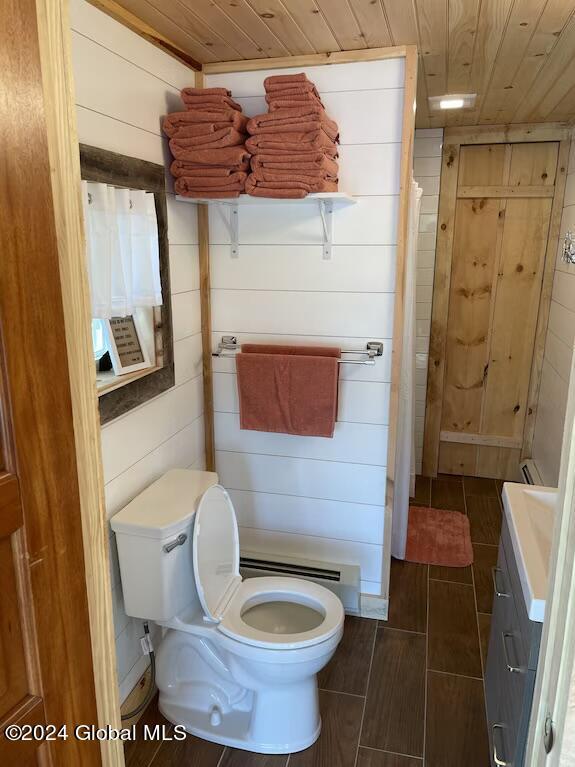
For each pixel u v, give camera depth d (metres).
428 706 2.11
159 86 2.04
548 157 3.46
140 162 1.87
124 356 1.89
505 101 2.82
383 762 1.88
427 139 3.54
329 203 2.29
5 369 0.69
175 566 1.86
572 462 0.72
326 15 1.80
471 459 4.01
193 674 2.06
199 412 2.58
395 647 2.41
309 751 1.92
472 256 3.69
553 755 0.69
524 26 1.85
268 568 2.60
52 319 0.76
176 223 2.25
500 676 1.71
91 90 1.65
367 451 2.51
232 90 2.34
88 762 0.89
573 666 0.64
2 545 0.71
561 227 3.46
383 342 2.40
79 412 0.87
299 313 2.47
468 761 1.88
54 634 0.80
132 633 2.04
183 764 1.88
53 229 0.76
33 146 0.71
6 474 0.71
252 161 2.07
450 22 1.84
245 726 2.00
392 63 2.16
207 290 2.50
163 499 1.96
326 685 2.20
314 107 1.98
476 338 3.81
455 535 3.27
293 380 2.38
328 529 2.64
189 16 1.83
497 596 1.90
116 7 1.72
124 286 1.76
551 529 1.65
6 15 0.66
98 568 0.94
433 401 3.90
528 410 3.80
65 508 0.81
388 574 2.58
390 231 2.30
